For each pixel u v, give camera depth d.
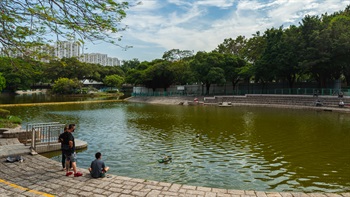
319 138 14.77
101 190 6.44
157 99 49.59
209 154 11.75
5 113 19.97
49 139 11.52
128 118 24.72
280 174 9.23
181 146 13.27
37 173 7.68
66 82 64.81
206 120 22.77
